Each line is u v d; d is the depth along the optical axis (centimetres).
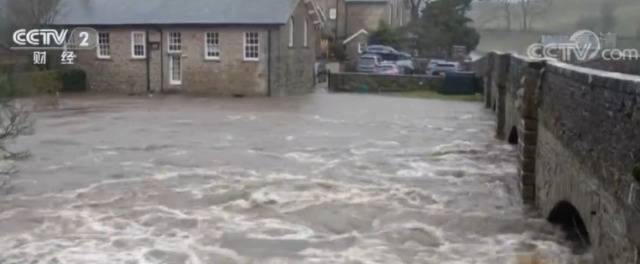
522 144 952
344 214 927
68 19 3080
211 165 1286
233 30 2939
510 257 739
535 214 897
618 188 473
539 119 896
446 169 1255
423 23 5147
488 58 2497
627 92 454
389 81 3325
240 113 2223
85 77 3152
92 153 1417
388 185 1115
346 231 852
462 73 3256
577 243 778
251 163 1308
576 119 627
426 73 4091
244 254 764
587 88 576
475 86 3159
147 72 3080
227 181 1135
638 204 423
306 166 1278
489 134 1752
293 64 3142
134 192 1056
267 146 1520
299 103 2611
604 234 515
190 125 1897
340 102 2675
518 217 885
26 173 1202
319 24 3509
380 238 823
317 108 2416
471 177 1183
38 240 811
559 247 767
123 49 3098
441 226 869
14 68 2175
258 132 1755
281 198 1016
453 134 1752
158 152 1432
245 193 1045
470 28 5066
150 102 2628
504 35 4644
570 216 786
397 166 1284
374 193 1054
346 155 1407
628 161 449
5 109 1279
